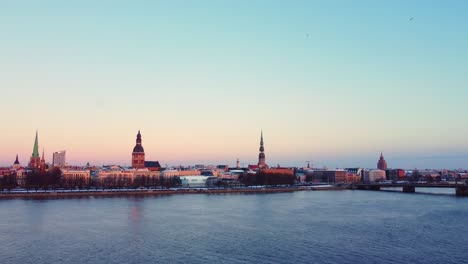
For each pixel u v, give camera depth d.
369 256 161.00
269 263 152.38
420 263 152.38
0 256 159.88
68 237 193.00
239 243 182.25
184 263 152.12
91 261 154.25
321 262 153.38
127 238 191.88
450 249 171.12
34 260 155.00
